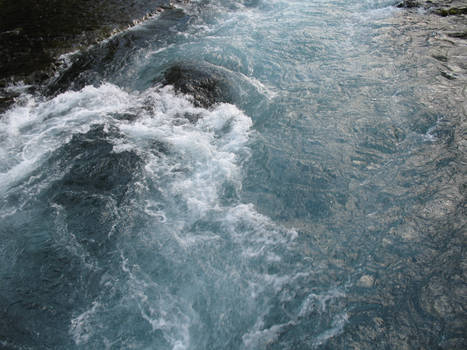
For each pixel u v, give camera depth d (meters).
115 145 6.59
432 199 5.48
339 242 5.05
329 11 11.35
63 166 6.20
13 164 6.25
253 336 4.15
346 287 4.53
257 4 12.00
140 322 4.30
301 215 5.48
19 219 5.40
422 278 4.53
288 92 8.03
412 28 10.03
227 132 7.04
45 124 7.11
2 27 9.66
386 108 7.34
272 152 6.57
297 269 4.77
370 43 9.54
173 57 9.05
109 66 8.70
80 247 5.07
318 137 6.82
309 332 4.14
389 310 4.25
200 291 4.59
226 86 7.89
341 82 8.21
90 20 10.28
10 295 4.54
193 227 5.35
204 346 4.10
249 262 4.88
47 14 10.43
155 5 11.45
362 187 5.81
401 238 5.02
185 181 6.04
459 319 4.09
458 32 9.66
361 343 3.99
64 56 8.79
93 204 5.62
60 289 4.61
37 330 4.23
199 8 11.57
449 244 4.87
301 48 9.47
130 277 4.73
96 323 4.29
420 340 3.96
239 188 5.95
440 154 6.20
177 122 7.16
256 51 9.35
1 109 7.33
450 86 7.75
